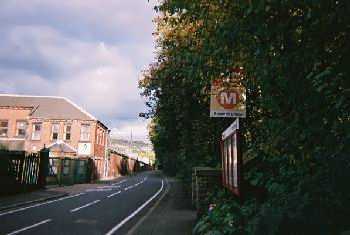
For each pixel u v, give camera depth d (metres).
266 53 4.48
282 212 4.30
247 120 7.42
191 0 5.45
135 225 11.25
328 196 4.15
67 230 10.51
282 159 5.31
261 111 6.40
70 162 35.69
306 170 4.69
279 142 4.84
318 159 4.16
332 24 3.75
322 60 4.04
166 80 15.69
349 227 3.98
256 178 6.30
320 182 4.13
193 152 16.36
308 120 4.29
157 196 22.70
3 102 47.47
